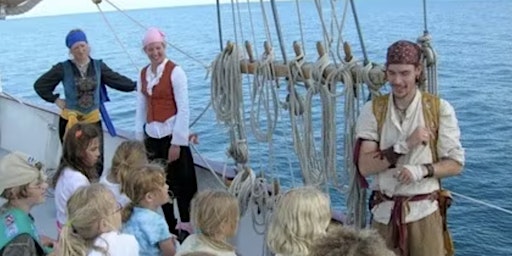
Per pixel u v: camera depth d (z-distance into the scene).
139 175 2.78
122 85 4.62
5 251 2.38
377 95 2.92
